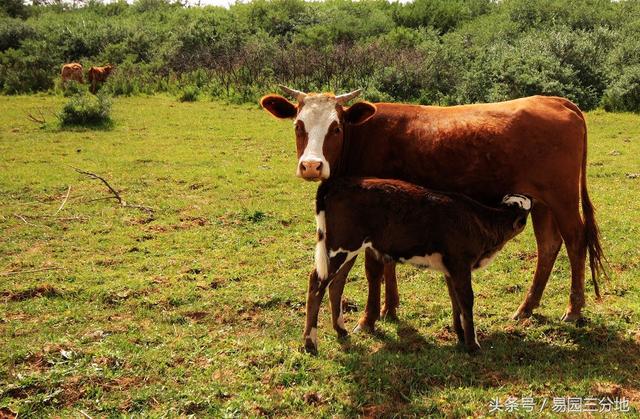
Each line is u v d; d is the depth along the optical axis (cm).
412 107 626
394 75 2178
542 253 650
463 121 600
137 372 534
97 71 2423
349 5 3938
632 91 1959
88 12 4319
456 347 584
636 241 856
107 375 523
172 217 978
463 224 551
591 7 3153
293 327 637
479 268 593
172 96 2323
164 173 1230
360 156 625
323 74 2339
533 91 1986
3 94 2383
